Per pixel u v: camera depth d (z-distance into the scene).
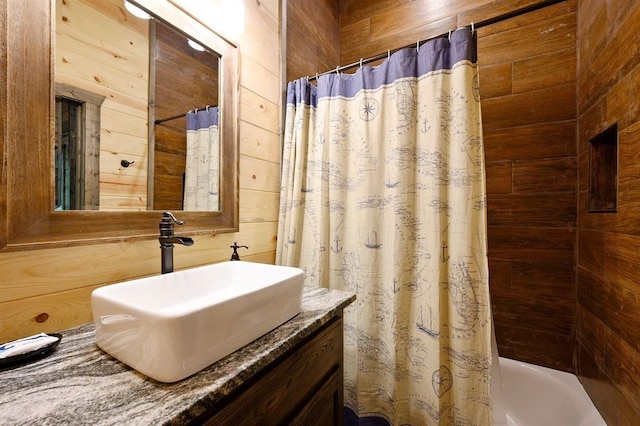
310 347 0.81
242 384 0.60
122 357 0.58
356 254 1.38
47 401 0.46
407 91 1.23
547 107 1.63
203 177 1.15
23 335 0.68
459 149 1.13
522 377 1.64
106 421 0.42
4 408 0.44
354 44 2.22
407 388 1.26
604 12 1.25
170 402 0.46
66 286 0.75
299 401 0.76
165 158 1.02
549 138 1.63
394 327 1.24
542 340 1.67
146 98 0.97
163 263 0.88
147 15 0.96
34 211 0.69
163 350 0.51
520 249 1.71
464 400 1.12
